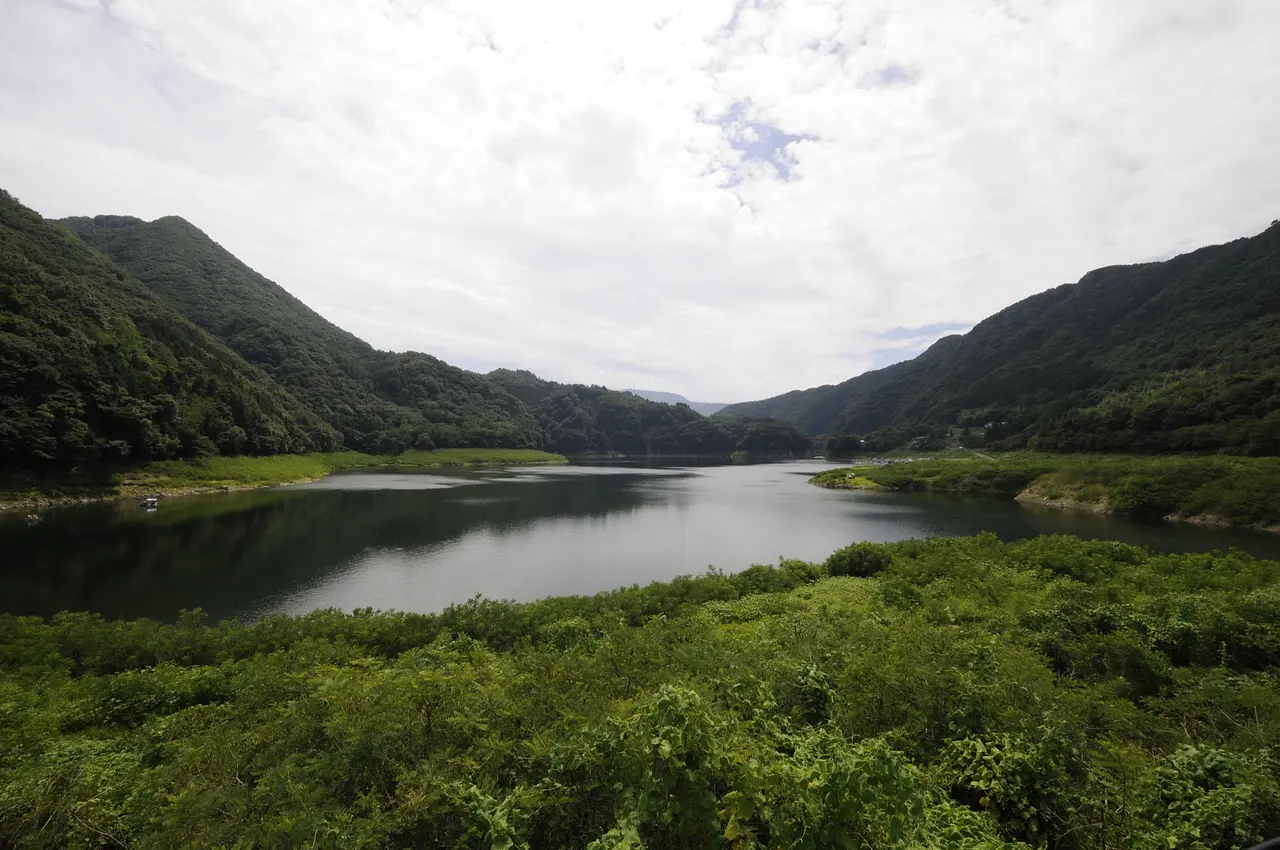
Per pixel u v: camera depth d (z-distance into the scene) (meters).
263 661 10.62
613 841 3.71
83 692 9.78
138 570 25.02
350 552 29.14
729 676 7.20
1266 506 35.28
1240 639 9.79
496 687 6.46
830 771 3.94
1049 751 5.46
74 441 43.72
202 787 5.11
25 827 5.20
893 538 33.84
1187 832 4.25
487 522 38.91
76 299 57.50
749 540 33.25
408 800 4.33
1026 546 21.50
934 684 6.65
